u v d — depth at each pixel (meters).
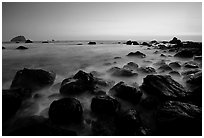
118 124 4.62
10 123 4.75
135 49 22.08
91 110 5.27
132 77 8.27
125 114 4.77
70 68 11.13
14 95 5.24
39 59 14.05
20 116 5.16
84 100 6.01
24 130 4.05
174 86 6.26
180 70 10.03
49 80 7.36
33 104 5.83
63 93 6.20
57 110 4.66
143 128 4.45
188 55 14.14
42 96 6.42
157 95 5.84
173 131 4.30
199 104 5.54
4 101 4.89
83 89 6.30
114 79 8.31
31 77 7.14
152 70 9.21
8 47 23.14
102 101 5.12
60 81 8.25
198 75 7.21
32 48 22.05
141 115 5.22
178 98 5.66
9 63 12.15
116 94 6.05
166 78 6.59
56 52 18.31
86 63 12.77
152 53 17.83
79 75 7.25
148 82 6.44
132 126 4.42
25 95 5.85
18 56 14.98
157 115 4.76
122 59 14.34
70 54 17.14
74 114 4.64
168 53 17.64
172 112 4.58
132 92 5.76
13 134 3.97
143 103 5.62
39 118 4.61
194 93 5.97
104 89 6.82
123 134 4.33
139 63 12.70
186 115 4.44
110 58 14.98
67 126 4.59
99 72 9.48
